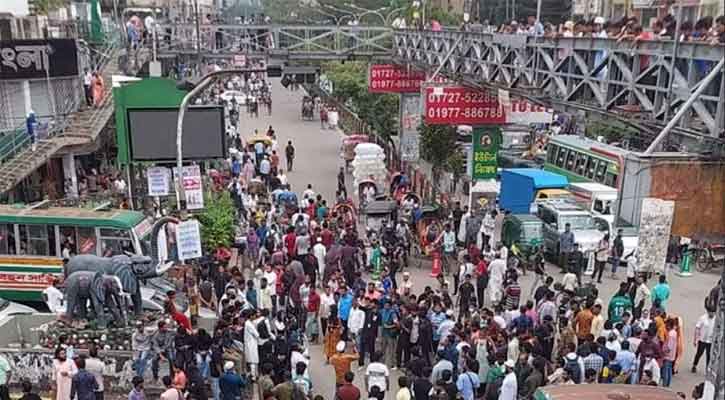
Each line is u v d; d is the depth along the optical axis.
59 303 16.55
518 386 12.88
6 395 12.18
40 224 18.70
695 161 9.13
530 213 27.17
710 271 23.66
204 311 17.48
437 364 13.20
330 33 37.94
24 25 27.73
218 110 23.86
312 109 55.84
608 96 14.55
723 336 6.34
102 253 18.73
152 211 22.61
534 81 18.23
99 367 13.34
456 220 24.44
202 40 39.81
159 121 23.50
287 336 14.48
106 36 36.88
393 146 37.69
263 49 38.19
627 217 23.11
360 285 17.73
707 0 19.78
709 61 11.24
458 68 24.84
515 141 39.44
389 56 36.25
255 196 28.38
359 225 27.86
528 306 15.65
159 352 14.30
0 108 25.97
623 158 9.54
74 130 26.69
